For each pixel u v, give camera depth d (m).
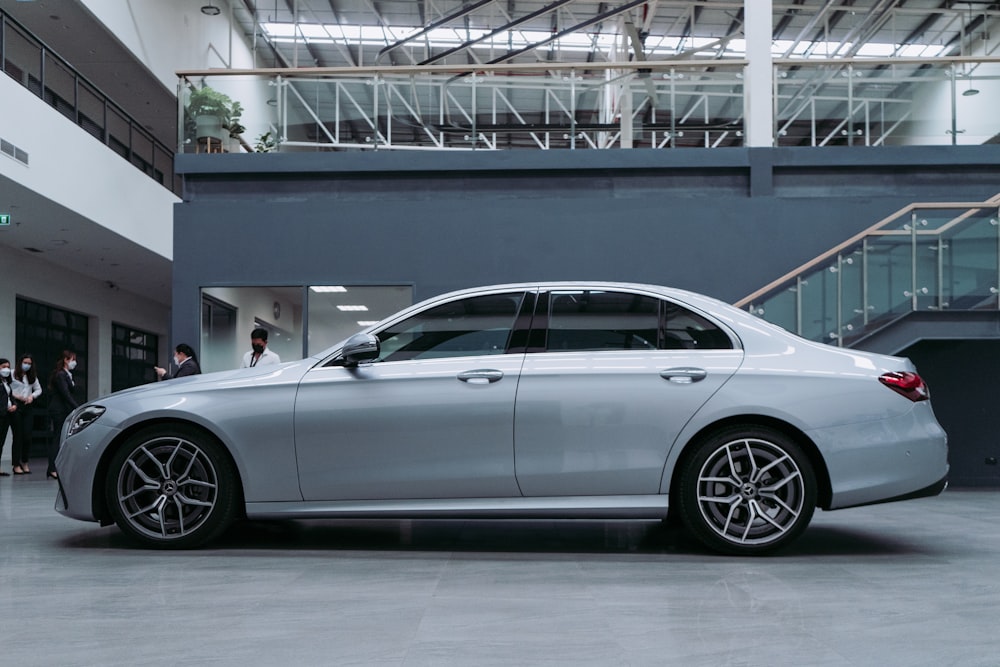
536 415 4.49
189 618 3.11
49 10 14.16
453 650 2.69
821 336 8.31
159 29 17.09
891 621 3.08
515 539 5.10
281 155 10.37
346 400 4.57
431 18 22.31
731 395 4.46
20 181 11.39
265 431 4.58
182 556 4.46
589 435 4.48
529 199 10.13
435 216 10.10
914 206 8.30
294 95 10.54
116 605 3.32
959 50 23.22
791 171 10.35
